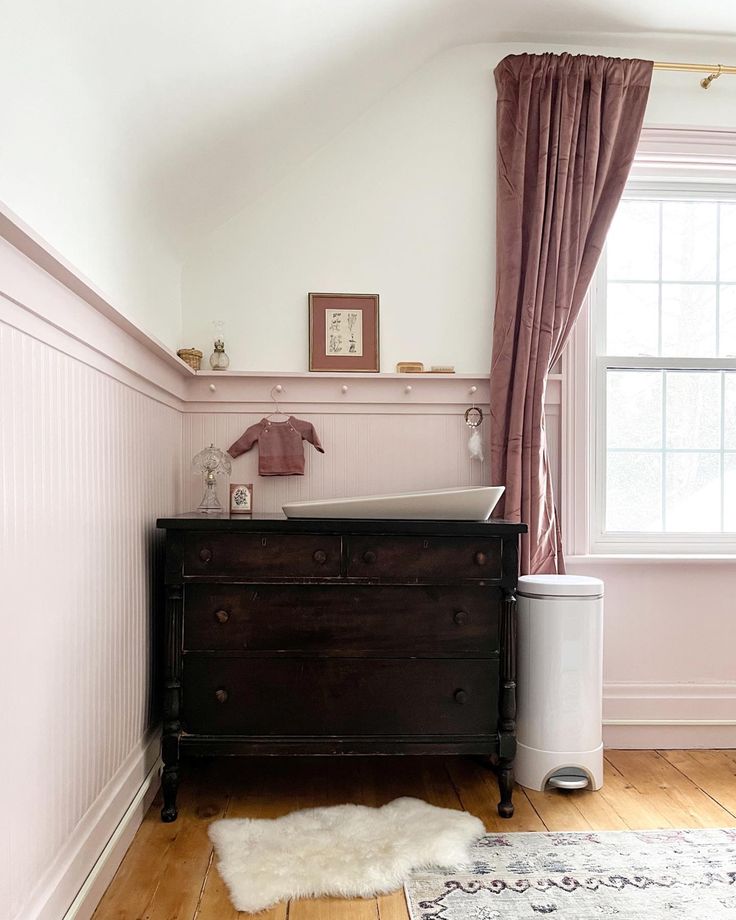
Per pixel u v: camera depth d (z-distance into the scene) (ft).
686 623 8.83
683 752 8.55
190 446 8.48
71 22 4.32
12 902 3.86
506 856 5.90
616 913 5.10
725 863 5.81
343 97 7.95
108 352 5.43
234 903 5.15
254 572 6.57
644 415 9.11
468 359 8.71
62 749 4.61
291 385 8.52
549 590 7.22
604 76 8.38
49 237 4.66
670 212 9.05
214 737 6.55
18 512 3.94
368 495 8.57
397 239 8.68
